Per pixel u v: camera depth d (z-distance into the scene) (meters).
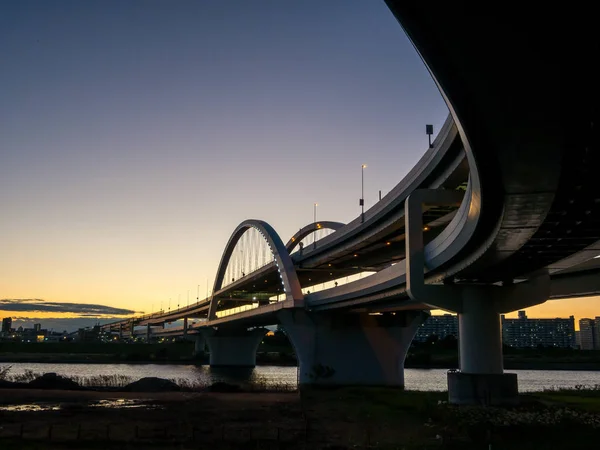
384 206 65.31
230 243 141.25
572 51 14.27
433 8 13.08
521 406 43.97
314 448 30.19
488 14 13.10
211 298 158.25
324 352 83.12
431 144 50.88
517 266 41.12
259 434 35.84
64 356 196.00
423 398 56.69
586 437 31.81
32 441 32.31
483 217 29.52
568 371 156.00
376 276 57.62
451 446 29.64
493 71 15.11
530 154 19.88
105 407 51.31
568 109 16.94
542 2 12.70
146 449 30.05
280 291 147.00
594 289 56.81
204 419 43.56
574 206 26.92
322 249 88.88
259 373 128.25
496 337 45.44
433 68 15.67
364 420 41.88
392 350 84.31
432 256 44.16
